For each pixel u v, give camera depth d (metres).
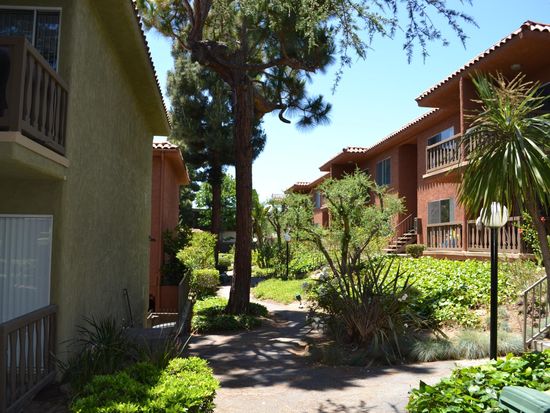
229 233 55.88
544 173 6.52
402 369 8.35
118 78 11.16
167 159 21.95
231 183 56.56
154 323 17.53
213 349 10.76
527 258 13.83
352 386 7.41
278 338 12.01
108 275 10.48
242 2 11.70
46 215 7.57
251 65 14.70
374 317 9.62
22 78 5.99
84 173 8.62
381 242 18.12
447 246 20.33
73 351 8.02
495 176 6.66
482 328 10.23
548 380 4.84
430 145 21.86
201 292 21.36
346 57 8.30
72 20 8.01
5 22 8.05
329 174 35.78
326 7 8.22
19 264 7.57
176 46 16.75
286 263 26.58
